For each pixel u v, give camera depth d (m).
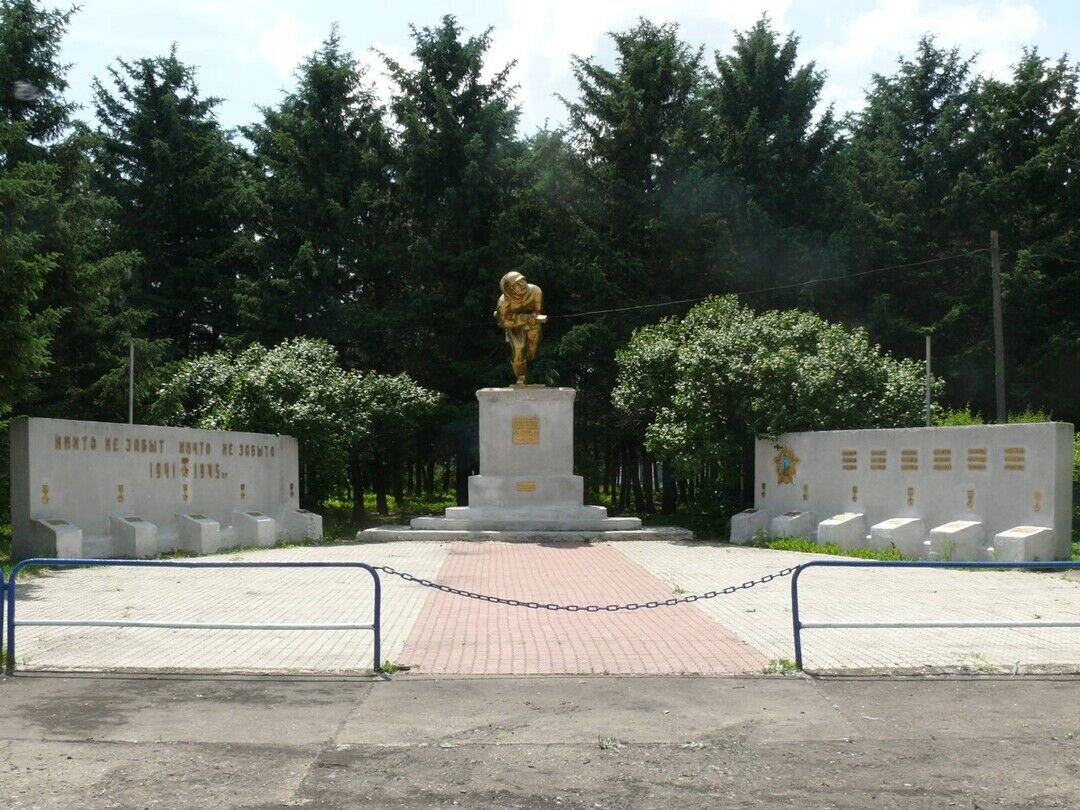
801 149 38.03
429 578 16.41
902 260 37.00
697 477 34.03
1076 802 5.84
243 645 10.34
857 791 6.03
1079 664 9.17
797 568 9.12
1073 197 36.59
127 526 19.00
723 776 6.31
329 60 38.44
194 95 39.41
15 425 17.36
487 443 26.22
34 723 7.43
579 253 36.28
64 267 27.31
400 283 38.97
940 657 9.62
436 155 35.81
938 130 38.75
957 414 26.05
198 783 6.19
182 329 39.69
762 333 25.95
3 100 28.11
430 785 6.17
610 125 37.97
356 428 27.23
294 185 36.78
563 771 6.41
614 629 11.26
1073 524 20.77
